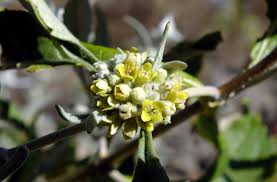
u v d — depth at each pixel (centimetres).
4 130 18
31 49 11
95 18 15
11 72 29
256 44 12
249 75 12
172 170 30
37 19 10
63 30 11
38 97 32
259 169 17
